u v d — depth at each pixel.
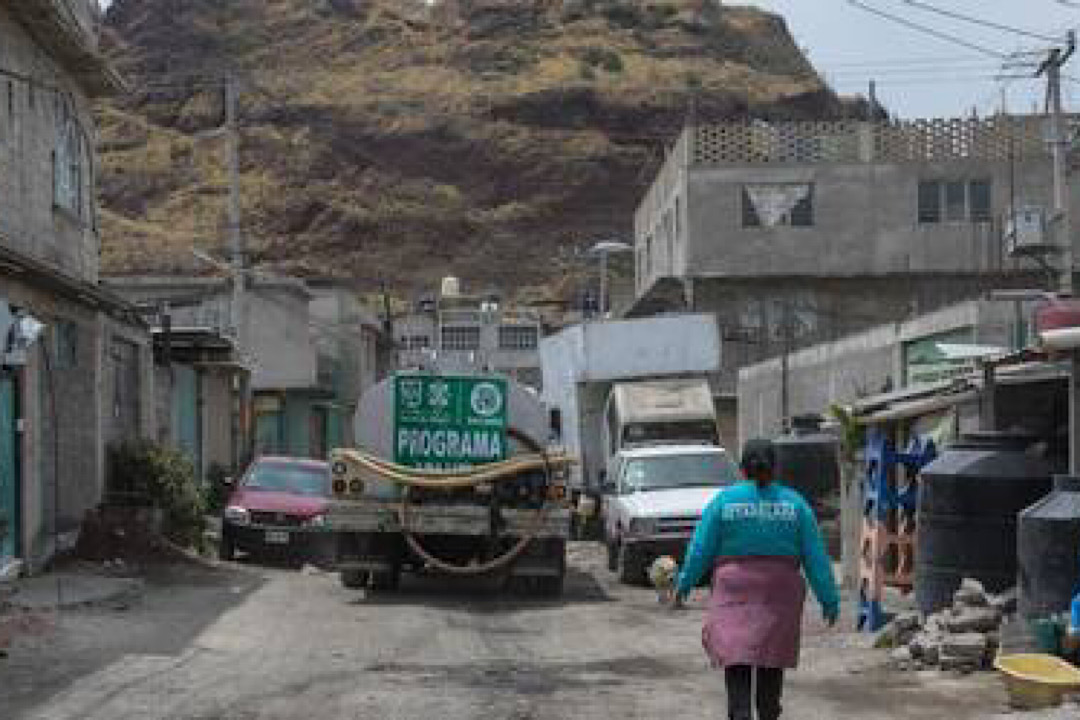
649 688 11.63
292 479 25.44
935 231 52.19
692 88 144.62
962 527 13.48
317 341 57.44
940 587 13.63
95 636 13.66
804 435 27.03
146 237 87.38
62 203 21.48
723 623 8.41
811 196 52.62
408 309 91.81
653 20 160.62
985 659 12.05
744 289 52.75
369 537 19.11
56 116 21.28
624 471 23.91
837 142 52.97
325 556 24.02
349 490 18.80
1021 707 10.26
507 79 149.88
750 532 8.43
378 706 10.62
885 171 52.50
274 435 49.03
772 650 8.31
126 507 21.88
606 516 24.78
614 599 19.25
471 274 127.06
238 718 10.09
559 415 32.59
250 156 130.50
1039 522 11.70
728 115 140.88
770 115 141.38
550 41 156.75
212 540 26.80
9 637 13.02
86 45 21.41
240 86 40.97
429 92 146.25
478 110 142.38
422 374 19.12
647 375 30.67
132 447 23.52
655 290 53.94
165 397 29.06
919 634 12.80
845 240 52.44
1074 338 12.13
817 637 14.80
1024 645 11.38
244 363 34.44
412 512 18.67
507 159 138.38
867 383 32.81
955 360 20.78
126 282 47.78
